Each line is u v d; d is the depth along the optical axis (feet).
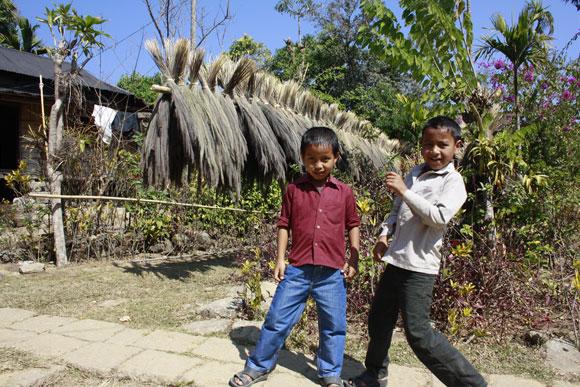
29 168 27.55
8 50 37.37
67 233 19.04
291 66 55.93
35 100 31.60
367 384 8.30
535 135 18.53
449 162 7.98
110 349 9.75
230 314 12.00
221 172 15.62
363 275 12.10
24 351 9.57
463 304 10.71
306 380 8.64
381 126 47.26
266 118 18.20
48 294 14.11
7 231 19.85
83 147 19.16
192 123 14.84
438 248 7.77
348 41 67.00
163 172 14.76
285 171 18.24
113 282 15.69
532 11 16.49
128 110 32.30
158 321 11.76
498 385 8.55
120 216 20.58
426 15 15.08
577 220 14.94
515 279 11.87
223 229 22.65
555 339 10.60
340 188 8.67
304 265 8.36
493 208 13.52
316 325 11.15
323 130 8.41
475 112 14.25
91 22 17.67
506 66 21.50
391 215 8.71
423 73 15.39
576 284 10.71
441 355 7.52
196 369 8.87
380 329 8.19
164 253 20.75
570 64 23.53
